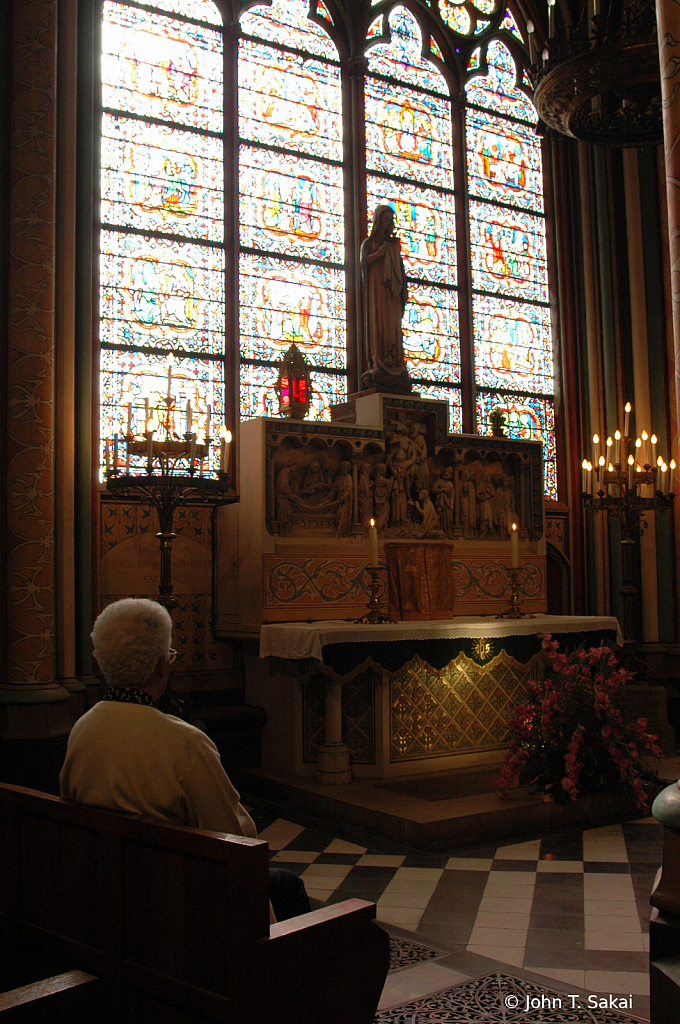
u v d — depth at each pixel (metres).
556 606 13.05
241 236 10.92
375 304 10.50
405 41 12.73
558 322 13.52
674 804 3.04
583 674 8.27
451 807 7.30
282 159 11.38
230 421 10.49
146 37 10.49
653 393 12.85
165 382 10.12
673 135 3.53
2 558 8.02
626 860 6.62
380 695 8.62
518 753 7.66
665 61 3.57
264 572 9.08
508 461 11.32
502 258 13.30
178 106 10.62
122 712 3.09
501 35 13.66
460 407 12.52
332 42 12.05
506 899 5.75
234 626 9.49
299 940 2.64
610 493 12.38
